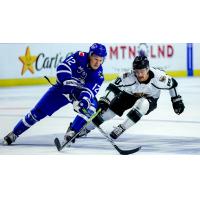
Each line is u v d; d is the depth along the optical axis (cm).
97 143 1073
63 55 1814
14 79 1833
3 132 1138
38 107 1009
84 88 975
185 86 1828
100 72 991
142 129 1186
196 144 1053
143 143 1068
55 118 1305
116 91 1030
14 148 1023
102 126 1211
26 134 1134
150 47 1975
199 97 1577
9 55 1817
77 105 960
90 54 969
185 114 1334
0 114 1331
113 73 1922
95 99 999
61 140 1077
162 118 1296
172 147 1032
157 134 1139
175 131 1150
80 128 988
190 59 2102
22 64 1830
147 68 988
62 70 975
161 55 2014
